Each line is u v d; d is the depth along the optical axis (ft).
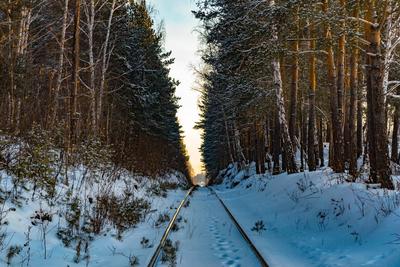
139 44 89.30
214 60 68.23
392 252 20.34
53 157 32.37
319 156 84.64
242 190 79.20
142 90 89.66
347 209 30.66
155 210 42.11
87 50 81.51
